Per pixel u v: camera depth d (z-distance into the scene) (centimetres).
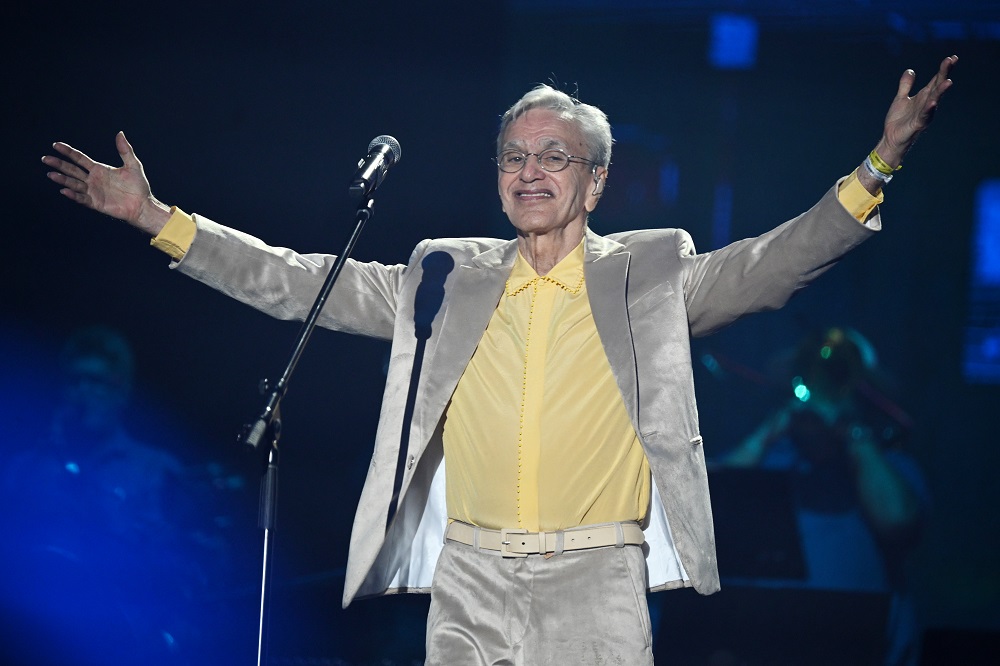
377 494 941
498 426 924
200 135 2155
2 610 1374
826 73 2561
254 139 2178
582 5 2442
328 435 2286
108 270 2162
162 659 1391
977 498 2733
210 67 2133
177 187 2162
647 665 895
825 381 1864
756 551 1534
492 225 2245
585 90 2505
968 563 2719
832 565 1778
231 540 1883
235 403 2244
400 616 1497
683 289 931
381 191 2230
